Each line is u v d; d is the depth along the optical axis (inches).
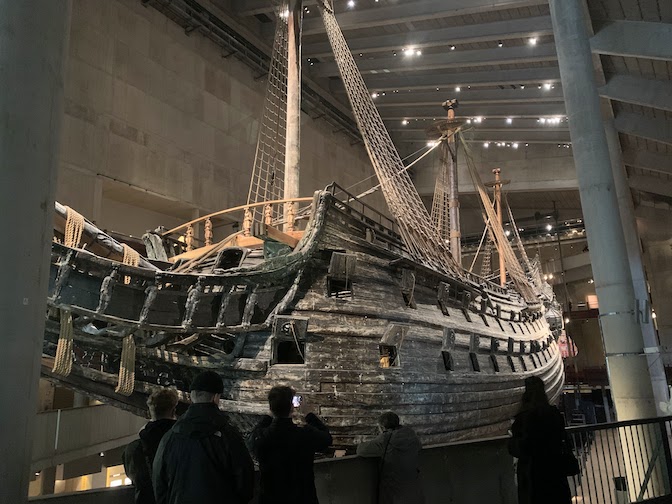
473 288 464.4
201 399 100.3
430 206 1457.9
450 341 371.2
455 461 169.2
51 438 374.3
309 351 282.4
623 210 961.5
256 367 273.7
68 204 581.9
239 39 861.2
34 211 106.3
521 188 1321.4
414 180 1395.2
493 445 181.0
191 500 91.3
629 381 354.0
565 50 418.6
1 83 104.0
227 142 819.4
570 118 410.0
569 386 1184.2
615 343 362.9
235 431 99.7
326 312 292.2
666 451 249.9
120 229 711.1
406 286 342.3
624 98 770.2
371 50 914.1
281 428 117.0
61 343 239.3
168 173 713.6
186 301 273.7
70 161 589.0
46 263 110.2
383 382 297.9
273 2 794.2
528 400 152.0
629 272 372.8
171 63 745.6
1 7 106.9
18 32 107.0
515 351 522.3
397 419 154.9
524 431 147.2
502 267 833.5
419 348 339.6
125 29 682.8
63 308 242.1
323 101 1101.1
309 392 273.6
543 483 142.4
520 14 803.4
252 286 284.8
